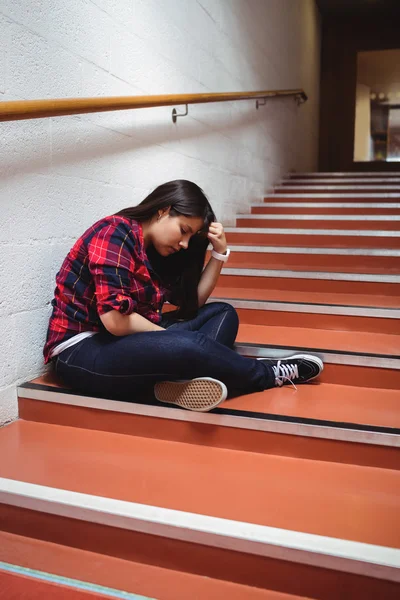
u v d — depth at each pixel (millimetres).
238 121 4152
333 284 2568
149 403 1641
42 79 1797
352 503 1278
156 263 1805
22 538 1326
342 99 8766
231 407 1644
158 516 1207
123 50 2328
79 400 1691
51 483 1356
